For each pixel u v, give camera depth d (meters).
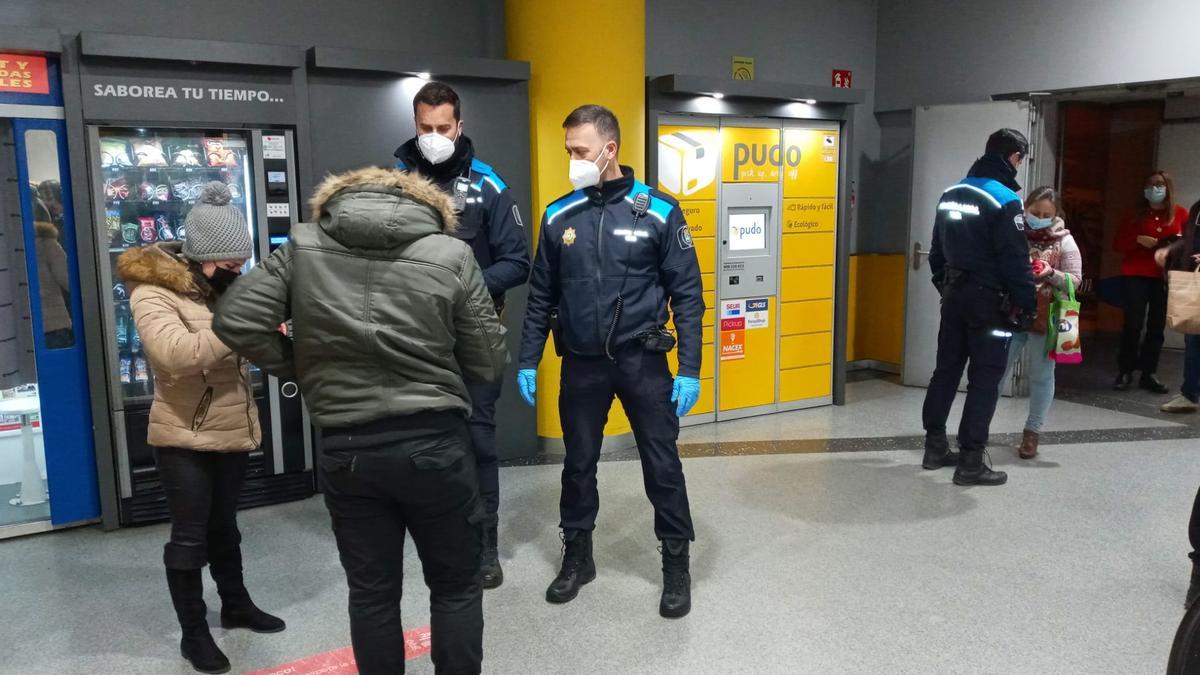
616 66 4.85
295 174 4.16
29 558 3.63
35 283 3.70
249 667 2.72
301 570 3.46
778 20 6.65
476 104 4.59
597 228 2.97
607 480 4.57
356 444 2.00
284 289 2.04
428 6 4.97
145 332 2.39
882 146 7.39
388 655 2.14
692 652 2.79
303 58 4.08
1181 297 4.39
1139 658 2.73
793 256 5.94
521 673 2.67
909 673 2.66
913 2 7.07
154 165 3.89
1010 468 4.70
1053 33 6.26
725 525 3.90
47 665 2.76
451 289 2.01
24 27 3.48
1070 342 4.62
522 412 4.98
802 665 2.71
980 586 3.25
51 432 3.81
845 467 4.75
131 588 3.34
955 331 4.50
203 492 2.60
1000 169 4.28
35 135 3.64
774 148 5.73
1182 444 5.13
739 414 5.87
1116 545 3.63
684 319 2.99
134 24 4.14
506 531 3.87
